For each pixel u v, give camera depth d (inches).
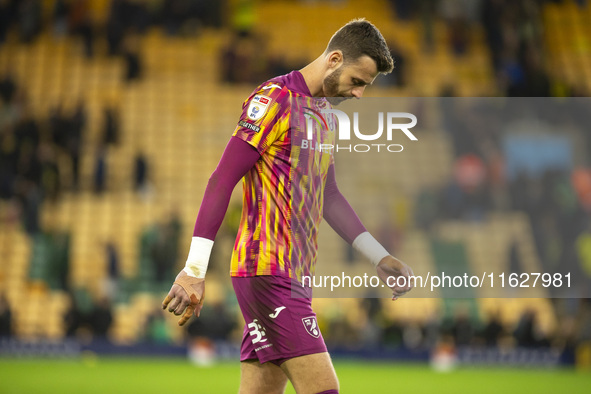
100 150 2151.8
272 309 391.9
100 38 2539.4
